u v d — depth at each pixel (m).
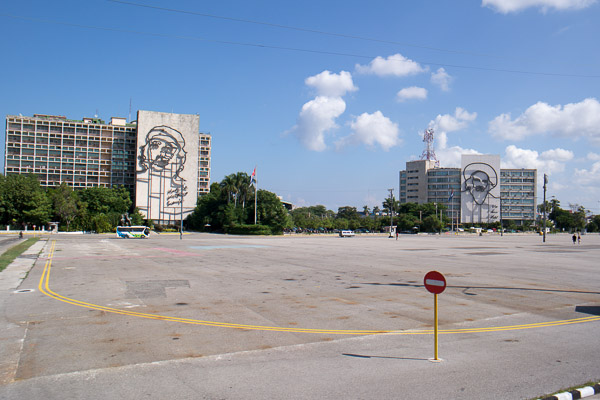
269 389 5.99
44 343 8.28
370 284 16.48
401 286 15.98
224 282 16.84
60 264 23.91
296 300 13.00
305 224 126.56
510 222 167.38
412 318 10.68
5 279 17.61
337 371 6.75
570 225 173.62
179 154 120.56
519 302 13.02
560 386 6.17
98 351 7.79
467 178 166.75
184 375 6.55
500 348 8.12
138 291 14.58
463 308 12.01
